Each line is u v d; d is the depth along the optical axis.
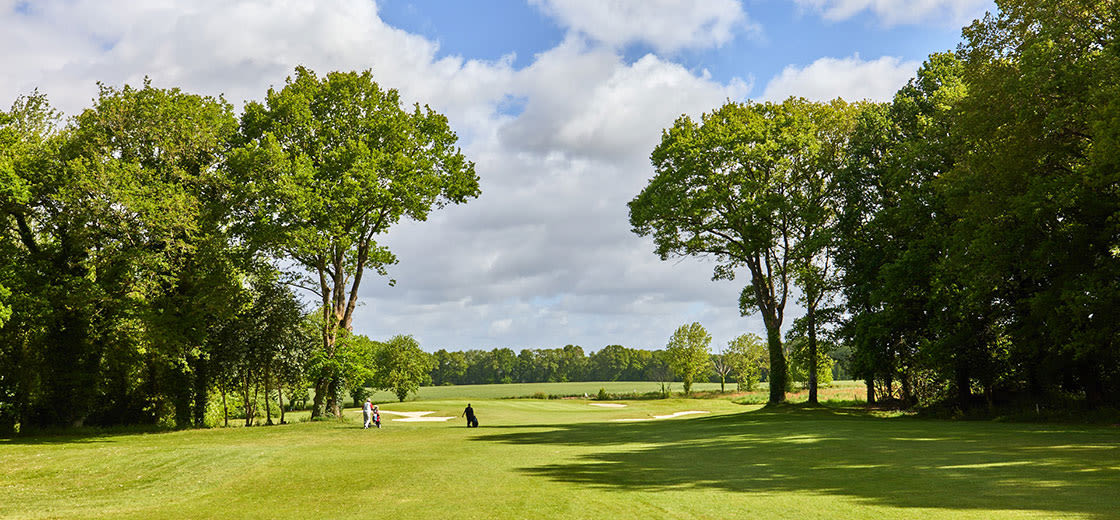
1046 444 16.25
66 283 31.45
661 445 21.56
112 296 31.33
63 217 31.09
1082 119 23.58
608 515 9.48
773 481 12.35
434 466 16.38
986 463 13.20
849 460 14.98
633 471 14.64
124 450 20.81
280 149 32.59
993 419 28.28
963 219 28.75
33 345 32.94
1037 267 25.95
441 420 45.16
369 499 11.72
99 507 12.12
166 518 10.68
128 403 37.81
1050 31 23.80
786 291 45.88
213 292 32.19
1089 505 8.67
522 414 50.97
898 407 40.22
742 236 43.75
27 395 32.78
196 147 34.12
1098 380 27.62
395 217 37.62
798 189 44.28
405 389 85.31
